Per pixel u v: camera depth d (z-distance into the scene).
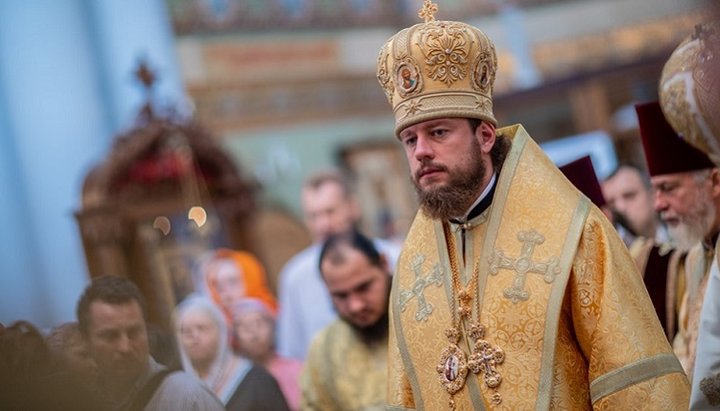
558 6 15.50
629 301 3.88
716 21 4.04
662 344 3.87
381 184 16.83
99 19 13.65
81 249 11.51
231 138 15.85
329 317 8.75
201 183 11.61
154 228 10.89
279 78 16.42
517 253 4.02
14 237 12.23
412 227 4.42
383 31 17.59
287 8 16.77
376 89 17.38
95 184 10.86
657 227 6.57
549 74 15.57
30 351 4.47
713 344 4.16
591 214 3.99
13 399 4.38
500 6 15.88
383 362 6.00
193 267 10.28
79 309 4.84
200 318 5.72
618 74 14.80
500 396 3.93
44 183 12.59
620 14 14.84
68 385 4.47
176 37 15.59
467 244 4.15
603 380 3.84
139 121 11.78
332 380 6.05
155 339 5.05
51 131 12.80
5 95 12.68
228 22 16.11
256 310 7.54
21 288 12.02
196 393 4.92
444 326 4.12
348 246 6.00
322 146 16.61
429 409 4.12
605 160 12.84
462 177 4.02
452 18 16.39
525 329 3.93
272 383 5.76
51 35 13.06
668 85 4.70
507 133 4.23
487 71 4.12
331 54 17.02
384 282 6.01
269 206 15.72
